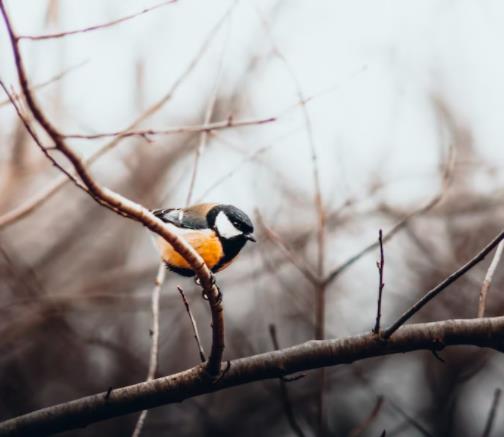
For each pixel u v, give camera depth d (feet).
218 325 18.12
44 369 47.65
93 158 26.35
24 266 44.57
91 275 50.29
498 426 42.96
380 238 17.98
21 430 18.99
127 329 49.57
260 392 46.60
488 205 42.86
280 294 45.65
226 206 26.05
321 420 26.53
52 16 32.55
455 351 43.80
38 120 13.34
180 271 25.11
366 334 18.97
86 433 46.78
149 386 19.26
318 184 28.17
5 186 38.09
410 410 43.65
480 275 42.29
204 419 45.27
